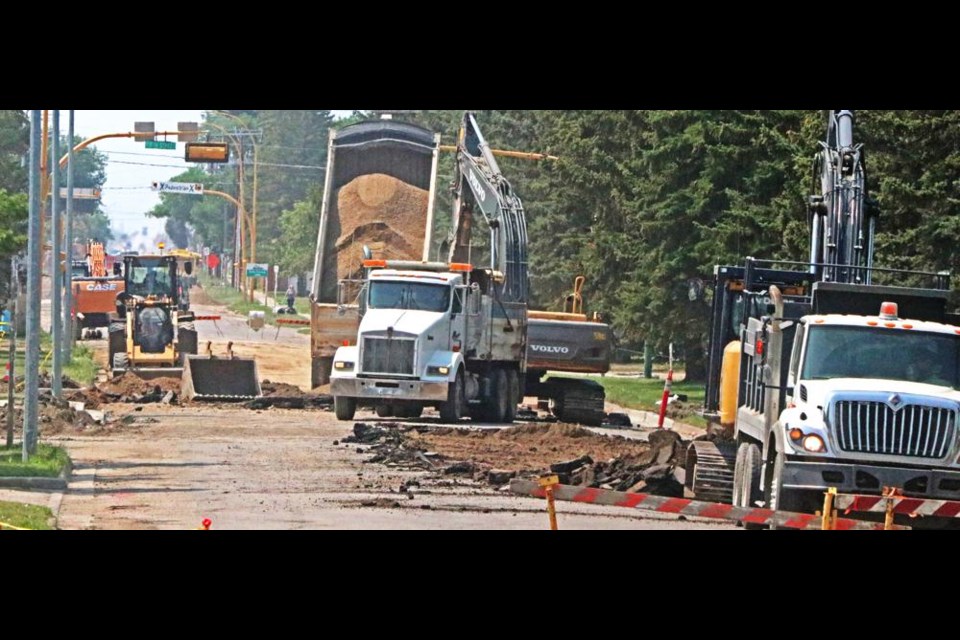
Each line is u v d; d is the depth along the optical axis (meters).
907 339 61.75
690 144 153.62
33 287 81.25
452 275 116.19
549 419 132.12
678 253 156.50
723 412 75.06
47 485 71.44
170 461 85.25
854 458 58.00
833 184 79.69
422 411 128.38
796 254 121.81
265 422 114.19
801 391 60.38
